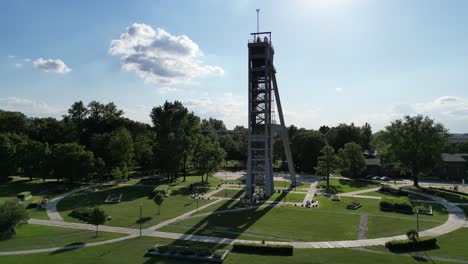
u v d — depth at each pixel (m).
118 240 53.91
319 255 45.81
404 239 51.12
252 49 94.44
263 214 71.44
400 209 72.19
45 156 108.06
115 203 84.12
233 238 54.75
